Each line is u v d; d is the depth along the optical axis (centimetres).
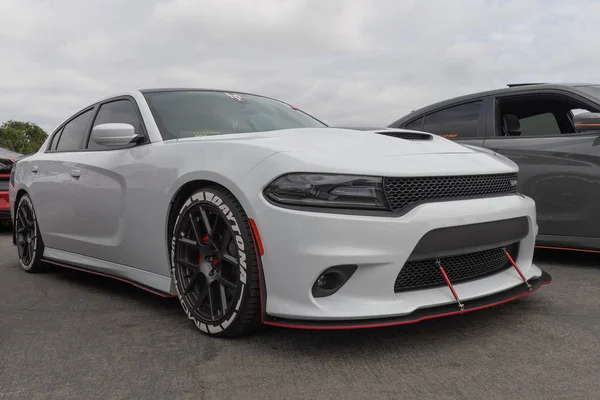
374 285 219
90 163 343
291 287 221
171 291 280
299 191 221
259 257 230
